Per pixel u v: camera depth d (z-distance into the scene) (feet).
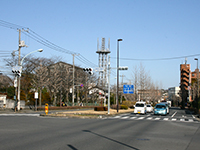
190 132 46.47
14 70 95.30
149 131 46.57
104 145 30.30
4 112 106.73
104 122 65.67
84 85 187.93
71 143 31.32
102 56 258.98
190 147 30.48
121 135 39.96
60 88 154.51
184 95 282.56
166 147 30.01
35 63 149.48
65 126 52.80
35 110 124.16
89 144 30.81
